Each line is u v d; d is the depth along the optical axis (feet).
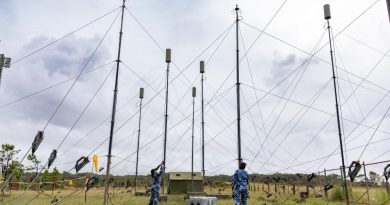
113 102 66.39
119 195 125.70
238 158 63.26
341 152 73.10
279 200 104.63
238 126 65.10
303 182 142.72
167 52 94.07
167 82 92.12
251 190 165.68
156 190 63.72
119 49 69.36
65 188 165.68
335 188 107.04
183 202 96.37
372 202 88.22
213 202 63.67
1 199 95.04
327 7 80.33
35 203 86.58
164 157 85.61
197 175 132.36
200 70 126.52
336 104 76.02
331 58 78.74
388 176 61.57
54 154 59.62
